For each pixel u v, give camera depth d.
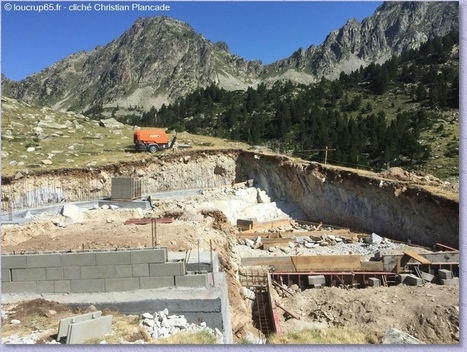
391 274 21.89
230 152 39.03
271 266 22.84
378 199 30.08
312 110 90.19
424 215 27.16
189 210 27.69
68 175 30.98
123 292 12.17
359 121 75.31
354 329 15.53
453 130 69.12
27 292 12.31
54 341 10.16
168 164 36.12
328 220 33.22
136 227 18.98
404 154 58.22
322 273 21.91
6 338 10.22
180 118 109.81
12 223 22.31
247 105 106.31
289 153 59.47
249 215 33.88
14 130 40.19
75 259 12.25
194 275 12.24
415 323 16.78
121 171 33.59
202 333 10.93
